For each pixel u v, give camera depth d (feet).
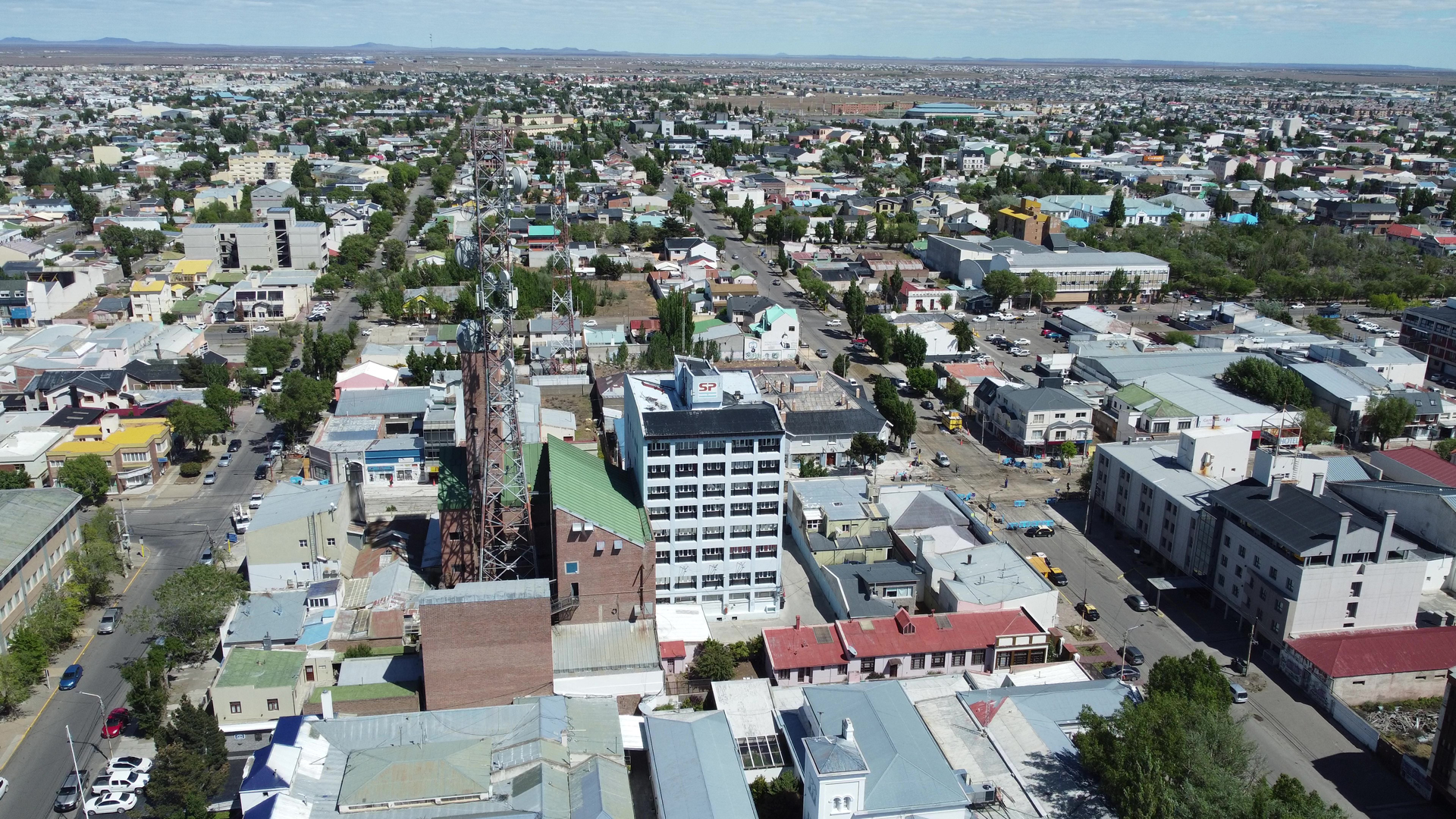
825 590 450.30
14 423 586.86
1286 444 617.62
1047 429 604.08
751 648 396.78
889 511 490.08
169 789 301.43
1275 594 401.29
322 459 554.05
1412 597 402.52
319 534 431.43
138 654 401.08
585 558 396.98
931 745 311.06
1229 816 272.10
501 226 398.83
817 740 293.43
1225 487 463.01
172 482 563.48
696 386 435.94
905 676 382.01
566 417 597.93
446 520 432.25
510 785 301.22
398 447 561.02
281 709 352.08
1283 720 367.04
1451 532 451.94
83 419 589.73
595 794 294.66
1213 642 418.51
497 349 418.31
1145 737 293.43
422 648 348.59
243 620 393.91
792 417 596.70
